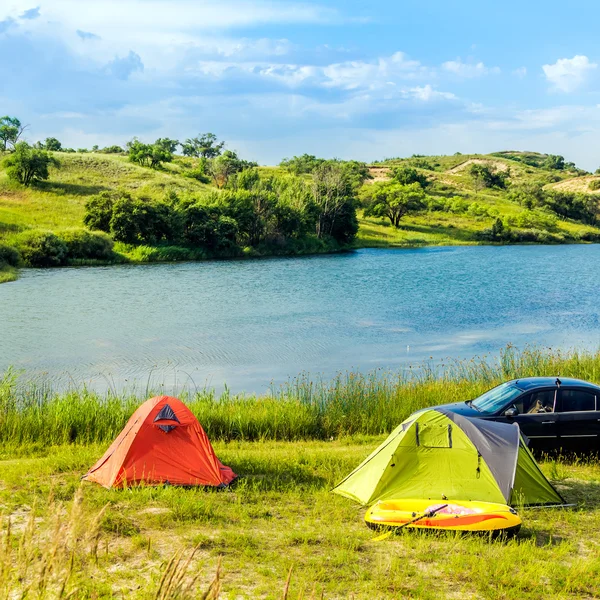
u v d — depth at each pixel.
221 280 57.34
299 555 8.02
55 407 16.16
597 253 98.88
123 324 35.28
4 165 103.94
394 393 18.34
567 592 7.20
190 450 11.03
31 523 4.52
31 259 68.81
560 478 11.68
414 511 9.31
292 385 22.44
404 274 63.81
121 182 114.44
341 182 105.81
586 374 20.14
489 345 30.22
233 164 136.75
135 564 7.48
